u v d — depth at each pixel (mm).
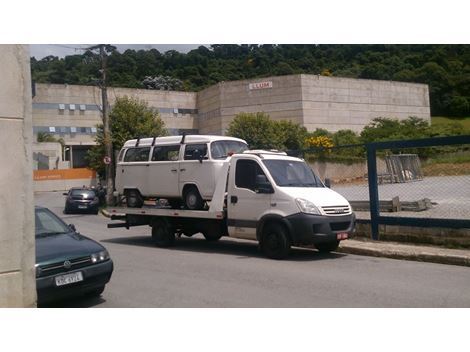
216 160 11680
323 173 28078
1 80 5559
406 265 9602
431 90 84375
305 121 55719
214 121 61781
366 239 11984
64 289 6637
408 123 59281
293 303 6836
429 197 18219
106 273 7215
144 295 7570
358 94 60562
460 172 16391
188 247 12828
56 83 65562
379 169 27750
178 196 12555
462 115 82875
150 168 13211
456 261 9547
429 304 6672
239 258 10727
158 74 85125
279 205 10250
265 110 57219
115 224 13781
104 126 28344
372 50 90688
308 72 83062
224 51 96125
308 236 9875
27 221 5789
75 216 25484
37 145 58938
